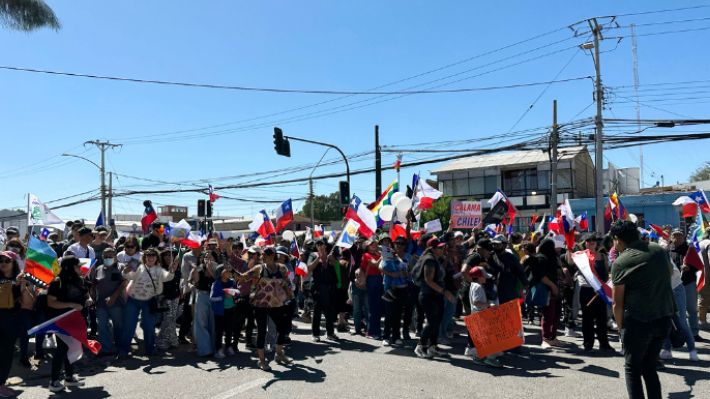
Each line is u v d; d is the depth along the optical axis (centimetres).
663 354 735
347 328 1076
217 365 763
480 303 747
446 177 4141
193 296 847
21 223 2669
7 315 613
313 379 670
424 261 790
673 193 2928
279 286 750
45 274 695
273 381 663
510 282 824
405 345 896
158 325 1107
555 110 2394
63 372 718
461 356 803
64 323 625
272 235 1216
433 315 795
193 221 3788
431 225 1270
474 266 767
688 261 877
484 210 3912
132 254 881
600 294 771
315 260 962
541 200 3741
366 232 1077
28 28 1193
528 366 727
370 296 980
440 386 630
